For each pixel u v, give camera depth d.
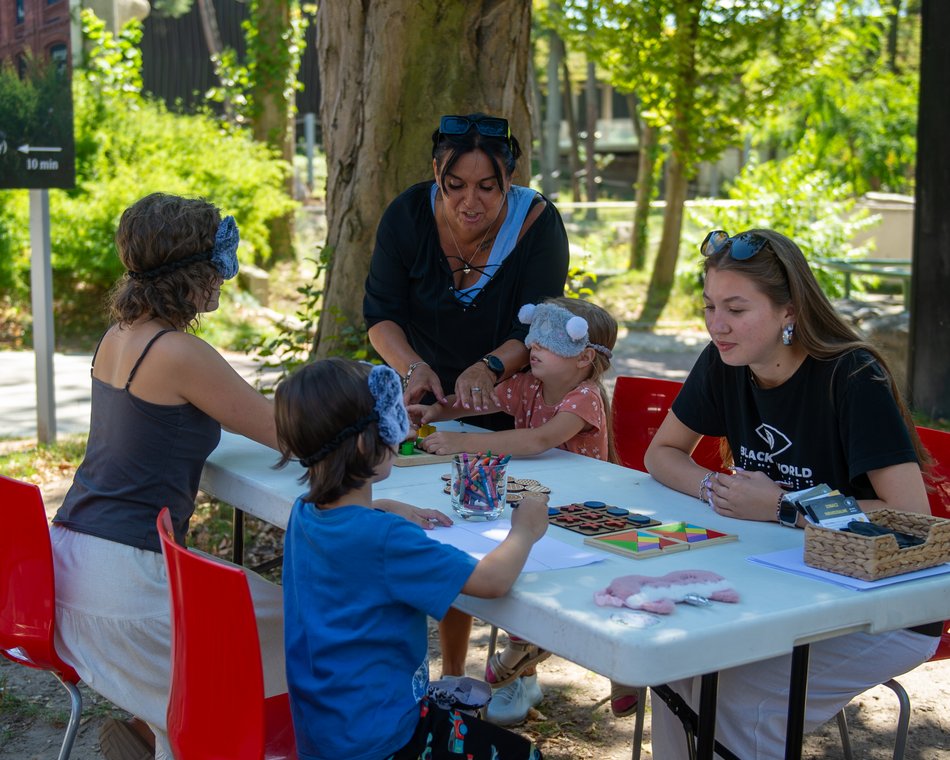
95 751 3.50
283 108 15.25
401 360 3.59
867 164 20.94
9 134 6.33
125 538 2.60
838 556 2.14
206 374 2.66
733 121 14.65
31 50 6.38
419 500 2.70
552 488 2.87
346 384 2.11
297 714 2.15
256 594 2.62
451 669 3.38
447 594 2.02
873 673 2.47
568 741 3.54
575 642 1.87
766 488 2.58
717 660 1.84
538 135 31.17
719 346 2.61
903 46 29.38
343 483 2.12
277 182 14.39
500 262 3.59
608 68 13.74
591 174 27.06
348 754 2.05
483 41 5.32
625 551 2.26
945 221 7.83
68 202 11.92
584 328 3.25
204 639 2.08
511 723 3.64
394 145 5.39
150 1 20.58
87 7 13.68
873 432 2.45
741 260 2.54
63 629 2.62
